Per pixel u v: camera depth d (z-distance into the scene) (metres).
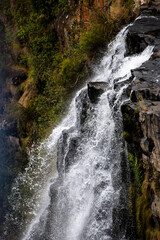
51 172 6.81
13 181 8.87
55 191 5.10
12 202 8.38
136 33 4.62
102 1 6.61
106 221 3.70
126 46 4.84
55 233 4.86
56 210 4.97
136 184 3.36
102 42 6.34
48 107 8.12
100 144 4.18
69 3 8.14
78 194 4.46
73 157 4.79
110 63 5.59
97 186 3.98
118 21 6.12
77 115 5.21
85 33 6.70
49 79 8.39
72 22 7.73
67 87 7.22
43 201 6.61
